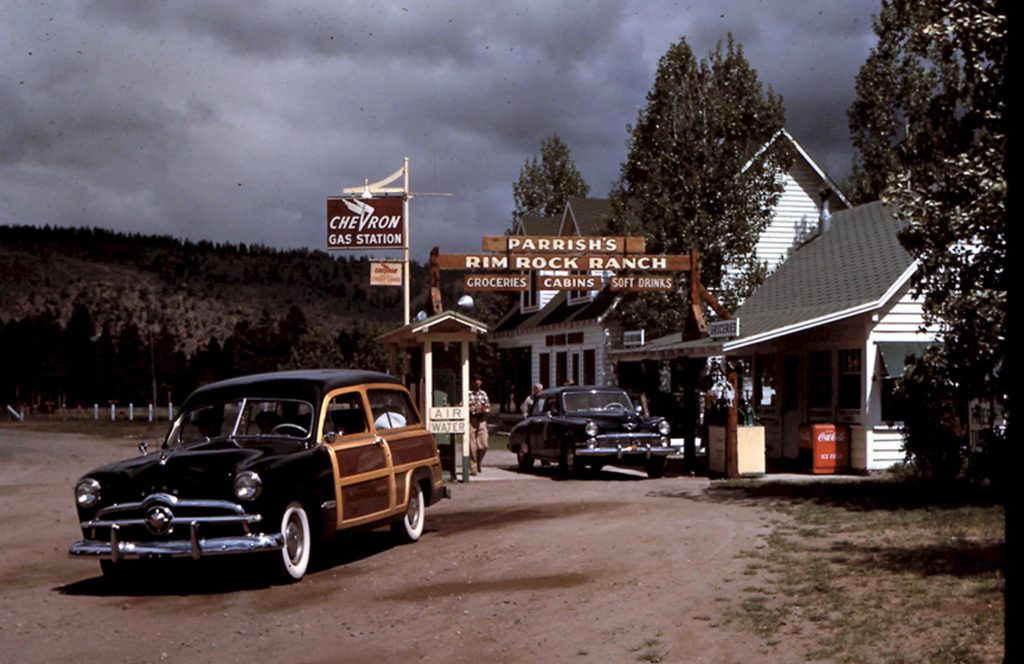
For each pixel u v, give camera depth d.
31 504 19.84
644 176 34.00
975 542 11.92
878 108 45.47
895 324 23.66
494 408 67.69
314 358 57.47
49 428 57.06
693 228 32.22
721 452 22.33
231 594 10.91
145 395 93.06
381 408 13.80
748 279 32.50
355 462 12.52
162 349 94.69
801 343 26.44
